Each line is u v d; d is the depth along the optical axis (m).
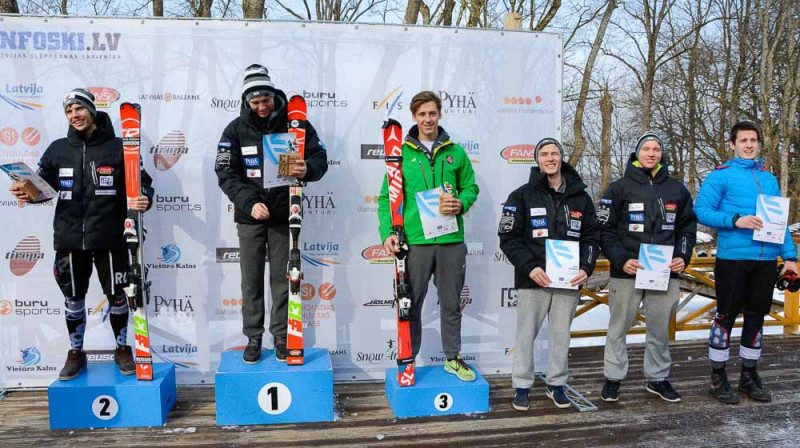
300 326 2.76
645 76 14.98
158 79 3.06
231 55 3.09
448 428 2.66
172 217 3.11
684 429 2.66
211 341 3.18
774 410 2.89
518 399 2.89
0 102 2.99
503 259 3.38
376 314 3.28
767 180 2.93
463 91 3.26
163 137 3.08
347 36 3.16
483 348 3.40
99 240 2.68
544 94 3.34
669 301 2.87
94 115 2.70
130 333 3.17
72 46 3.01
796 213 14.21
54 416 2.62
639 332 4.43
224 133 2.78
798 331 4.59
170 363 3.02
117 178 2.72
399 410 2.77
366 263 3.25
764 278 2.92
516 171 3.34
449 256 2.79
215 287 3.16
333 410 2.76
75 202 2.67
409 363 2.77
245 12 5.27
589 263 2.74
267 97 2.62
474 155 3.30
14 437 2.55
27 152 3.02
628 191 2.87
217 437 2.55
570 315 2.83
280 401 2.70
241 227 2.81
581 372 3.55
